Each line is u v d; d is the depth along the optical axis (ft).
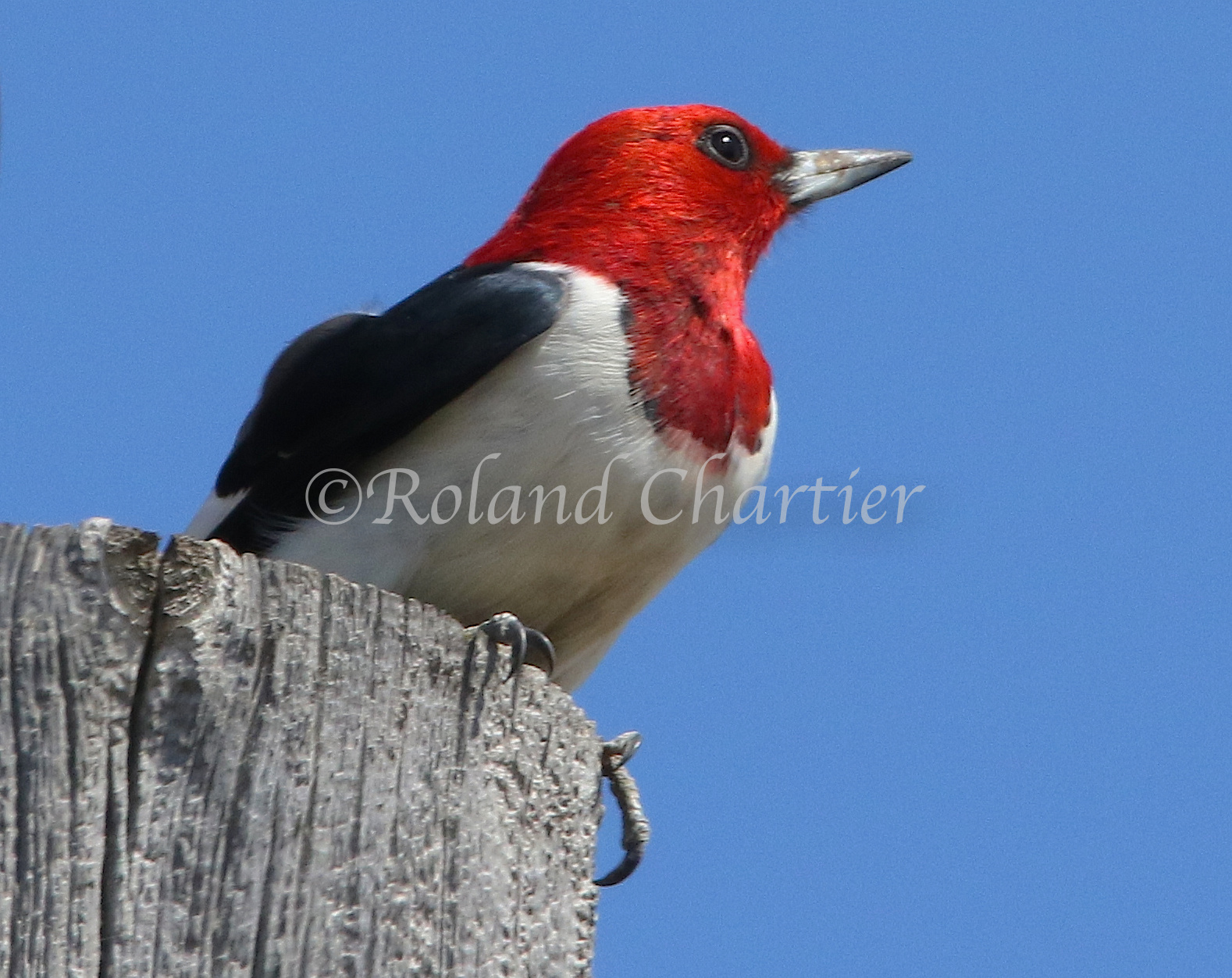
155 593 25.57
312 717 26.40
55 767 24.58
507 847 27.91
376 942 26.08
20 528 25.23
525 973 27.61
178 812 25.13
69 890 24.25
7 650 24.80
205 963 24.82
